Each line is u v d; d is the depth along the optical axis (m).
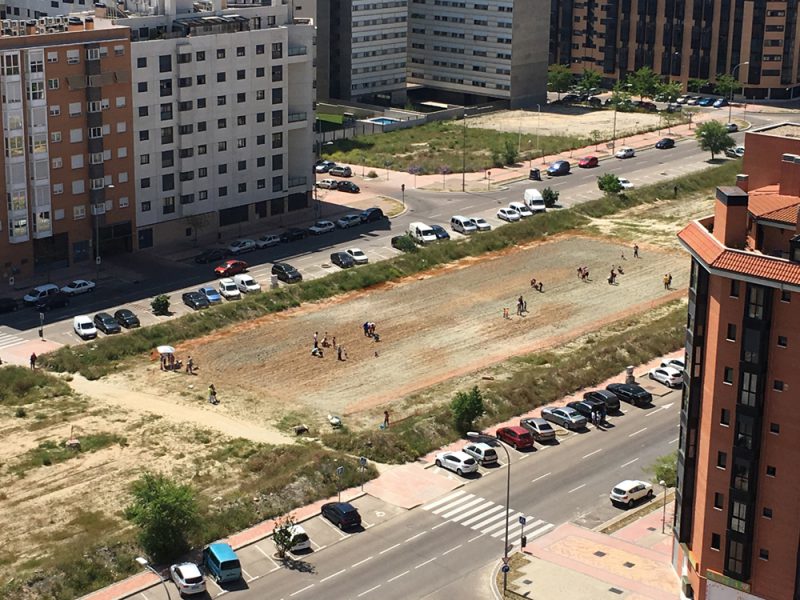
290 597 131.38
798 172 125.06
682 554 131.88
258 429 170.00
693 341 125.19
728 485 123.25
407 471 158.12
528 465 160.12
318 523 145.62
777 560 122.56
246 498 148.25
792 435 119.38
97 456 161.25
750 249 124.19
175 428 169.12
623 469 159.25
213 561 134.00
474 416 168.12
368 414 175.00
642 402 177.12
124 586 133.00
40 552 139.38
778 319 118.19
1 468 158.00
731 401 121.62
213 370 189.12
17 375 182.50
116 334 199.00
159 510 136.00
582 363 188.50
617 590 132.50
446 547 141.38
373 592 132.50
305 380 186.25
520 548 140.75
